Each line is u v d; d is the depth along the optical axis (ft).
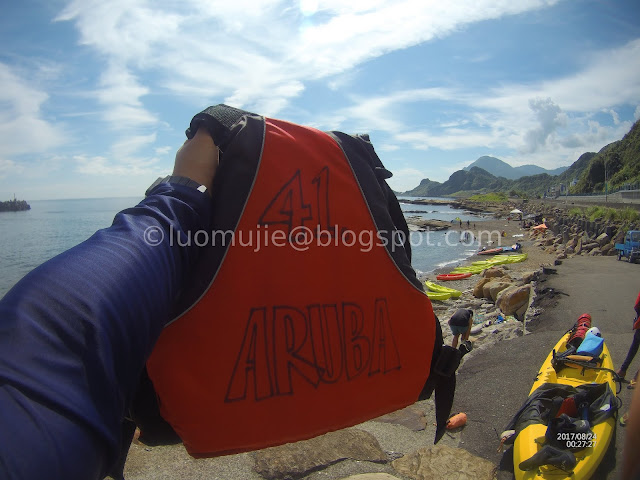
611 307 40.81
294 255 3.66
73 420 1.96
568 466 16.10
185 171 3.61
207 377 3.41
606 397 18.86
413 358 4.15
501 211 357.41
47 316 2.16
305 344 3.65
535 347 31.71
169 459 16.67
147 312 2.64
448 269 106.22
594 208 138.82
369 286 3.92
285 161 3.76
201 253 3.46
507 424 22.45
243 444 3.53
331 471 17.33
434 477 17.92
